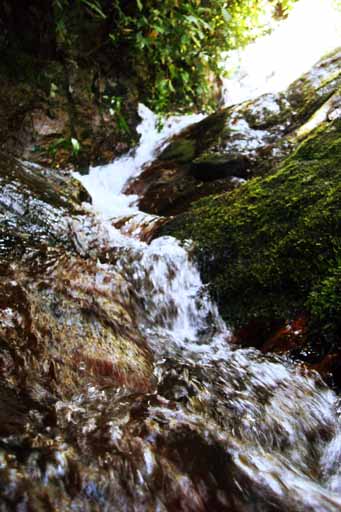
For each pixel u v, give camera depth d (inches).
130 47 191.9
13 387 56.7
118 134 188.1
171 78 208.7
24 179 117.2
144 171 171.6
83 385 63.6
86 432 52.1
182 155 169.6
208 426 59.0
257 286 100.1
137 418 57.3
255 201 114.7
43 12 162.4
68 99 172.6
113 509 43.7
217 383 74.1
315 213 100.8
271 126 165.3
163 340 89.7
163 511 45.4
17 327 64.8
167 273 105.2
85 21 176.2
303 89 175.8
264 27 269.6
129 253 106.0
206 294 104.8
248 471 53.7
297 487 54.1
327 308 86.0
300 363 83.9
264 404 71.6
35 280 77.5
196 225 118.2
